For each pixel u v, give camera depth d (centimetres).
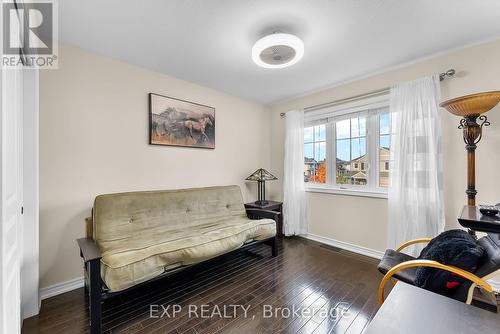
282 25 176
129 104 239
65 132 199
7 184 96
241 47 210
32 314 162
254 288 201
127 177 238
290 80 286
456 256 127
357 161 293
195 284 208
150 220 224
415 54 221
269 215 284
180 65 246
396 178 239
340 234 301
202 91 305
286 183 347
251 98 359
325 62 237
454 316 66
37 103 164
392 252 187
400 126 235
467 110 175
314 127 340
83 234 207
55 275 193
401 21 172
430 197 217
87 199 211
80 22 171
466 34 188
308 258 267
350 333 147
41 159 187
